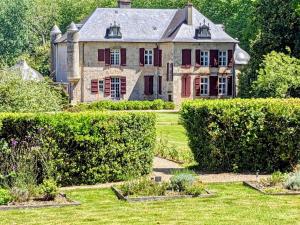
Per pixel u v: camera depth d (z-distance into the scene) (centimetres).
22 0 8438
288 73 4009
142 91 6606
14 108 2589
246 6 7456
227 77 6469
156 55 6588
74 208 1594
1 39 8344
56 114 1894
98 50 6450
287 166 2097
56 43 7112
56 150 1873
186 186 1736
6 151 1805
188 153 2444
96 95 6481
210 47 6397
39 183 1852
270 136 2077
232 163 2105
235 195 1728
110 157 1945
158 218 1480
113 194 1766
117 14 6612
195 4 8456
